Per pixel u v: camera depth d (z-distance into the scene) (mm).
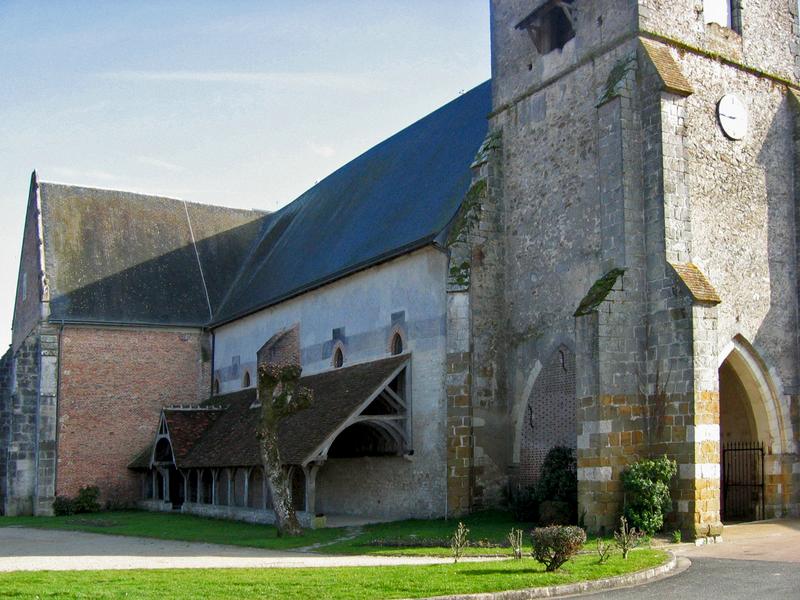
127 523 27859
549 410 21828
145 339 38531
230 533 22250
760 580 12797
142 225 41875
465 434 22391
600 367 18594
